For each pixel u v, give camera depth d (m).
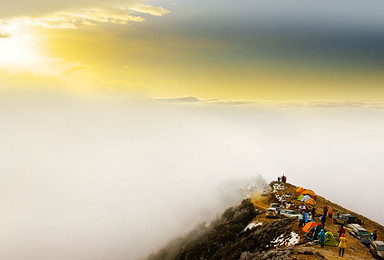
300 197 60.97
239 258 41.31
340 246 27.59
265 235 42.03
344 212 54.91
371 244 31.38
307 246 32.03
